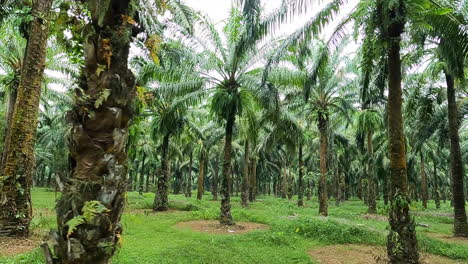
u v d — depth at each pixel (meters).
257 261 7.20
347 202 36.88
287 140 19.41
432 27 7.48
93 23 2.34
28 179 8.08
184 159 42.12
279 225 12.10
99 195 2.13
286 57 11.00
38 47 8.20
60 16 2.71
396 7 6.58
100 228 2.09
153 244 8.51
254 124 14.00
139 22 2.68
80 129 2.18
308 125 21.97
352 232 10.55
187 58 11.23
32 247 6.96
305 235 10.54
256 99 12.15
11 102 12.76
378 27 7.01
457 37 6.94
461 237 11.88
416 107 13.62
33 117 8.23
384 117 15.93
